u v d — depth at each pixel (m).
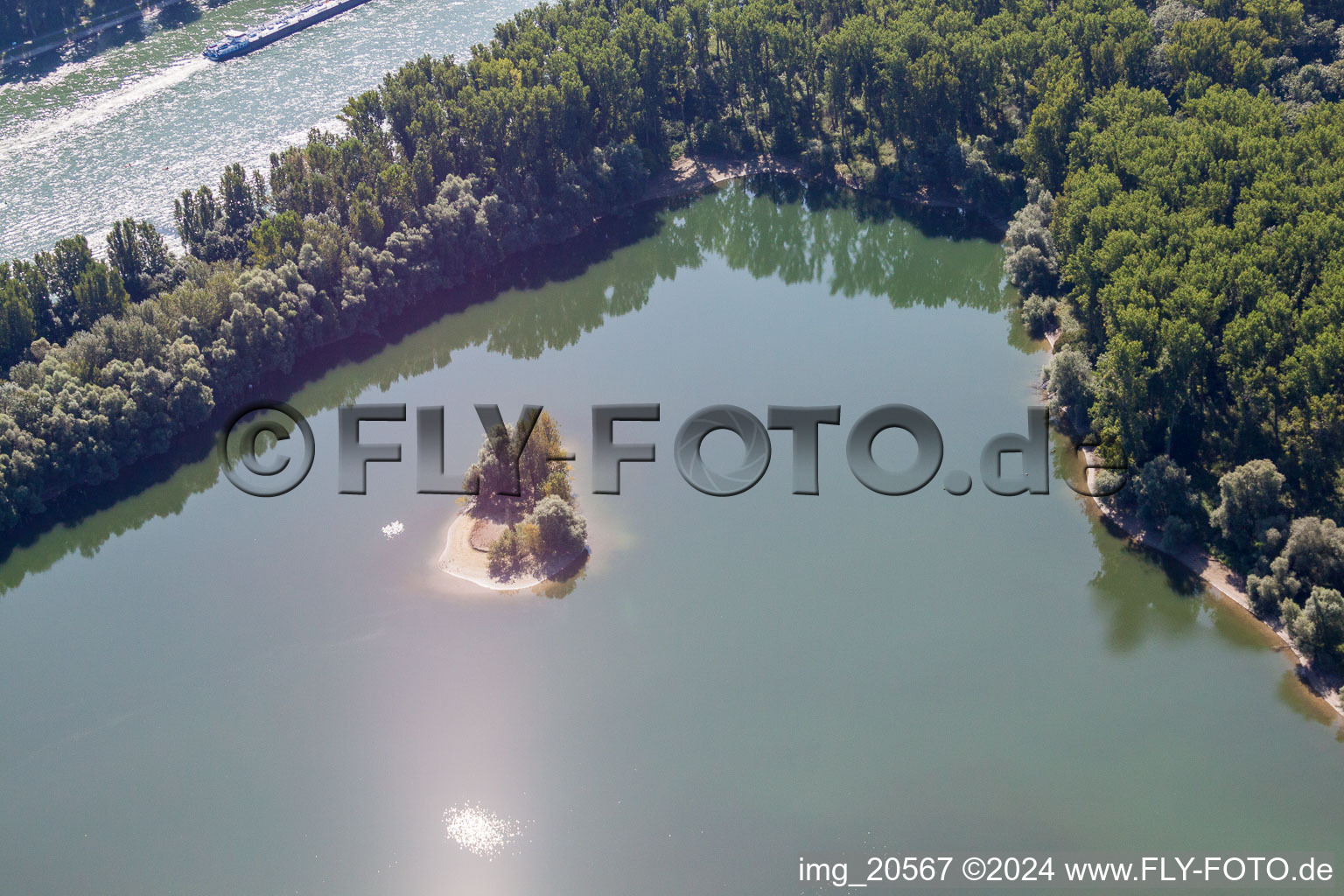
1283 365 196.12
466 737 164.38
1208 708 165.00
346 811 155.88
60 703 172.62
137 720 169.25
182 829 154.62
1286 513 182.62
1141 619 179.38
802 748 161.62
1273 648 172.50
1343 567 169.62
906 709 166.62
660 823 152.38
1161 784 154.88
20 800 159.00
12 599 192.38
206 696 172.25
